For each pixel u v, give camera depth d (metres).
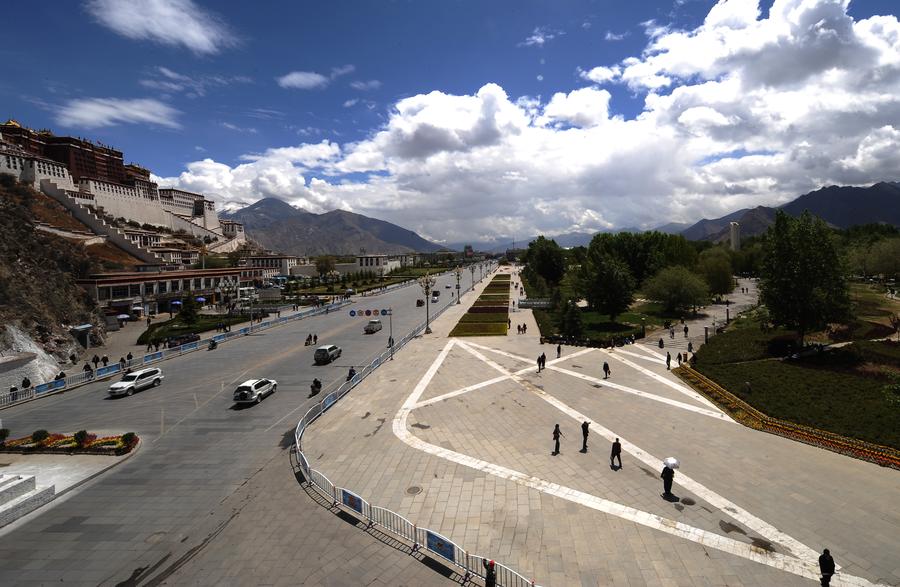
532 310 83.25
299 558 16.27
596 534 17.19
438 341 56.41
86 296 67.25
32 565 16.38
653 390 35.28
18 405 35.53
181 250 130.50
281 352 52.84
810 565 15.40
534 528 17.64
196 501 20.53
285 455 25.17
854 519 17.86
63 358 51.16
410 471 22.66
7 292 52.12
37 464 24.38
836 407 28.83
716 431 27.17
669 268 76.06
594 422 28.81
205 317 79.56
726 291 84.50
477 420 29.50
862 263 92.19
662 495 19.91
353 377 38.22
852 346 40.66
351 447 25.81
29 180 118.31
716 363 41.25
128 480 22.73
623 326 64.75
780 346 43.97
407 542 17.00
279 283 143.00
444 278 168.62
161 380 41.03
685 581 14.70
